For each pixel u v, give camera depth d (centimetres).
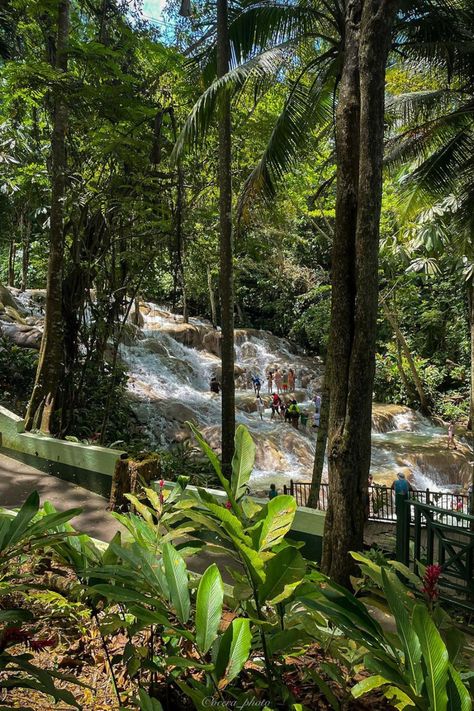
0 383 1355
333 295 455
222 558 515
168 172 1069
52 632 297
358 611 164
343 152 459
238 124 1234
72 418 1064
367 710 226
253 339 2858
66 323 1055
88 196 1023
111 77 967
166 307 3170
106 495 704
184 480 297
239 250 1648
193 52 1258
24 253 2227
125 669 259
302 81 995
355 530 430
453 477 1706
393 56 1037
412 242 1769
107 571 193
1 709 167
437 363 2619
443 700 129
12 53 1328
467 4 895
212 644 170
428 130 1123
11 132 1255
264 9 903
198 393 1966
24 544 208
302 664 253
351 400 432
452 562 404
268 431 1734
